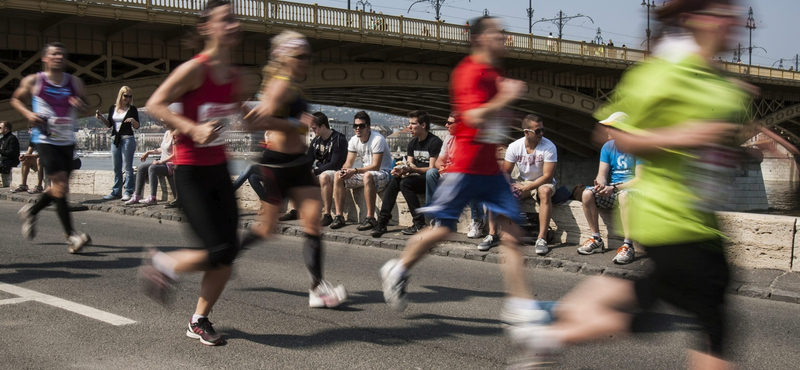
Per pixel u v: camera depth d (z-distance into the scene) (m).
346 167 9.09
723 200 2.51
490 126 4.09
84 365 3.51
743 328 4.56
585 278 6.32
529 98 39.44
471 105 4.07
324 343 3.99
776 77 48.66
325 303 4.80
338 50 32.19
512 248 4.11
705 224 2.44
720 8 2.41
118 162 12.29
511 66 37.88
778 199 49.34
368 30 30.02
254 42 28.67
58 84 6.39
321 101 44.88
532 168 7.57
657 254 2.47
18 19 23.44
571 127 50.09
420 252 4.41
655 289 2.50
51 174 6.52
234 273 5.86
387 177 8.80
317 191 4.77
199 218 3.56
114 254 6.89
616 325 2.55
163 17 24.39
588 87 43.53
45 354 3.67
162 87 3.52
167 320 4.39
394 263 4.49
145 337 4.01
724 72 2.48
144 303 4.82
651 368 3.61
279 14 27.31
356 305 4.95
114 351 3.74
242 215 10.29
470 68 4.13
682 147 2.39
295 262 6.68
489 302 5.13
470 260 7.15
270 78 4.31
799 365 3.78
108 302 4.83
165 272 3.58
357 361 3.67
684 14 2.46
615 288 2.59
